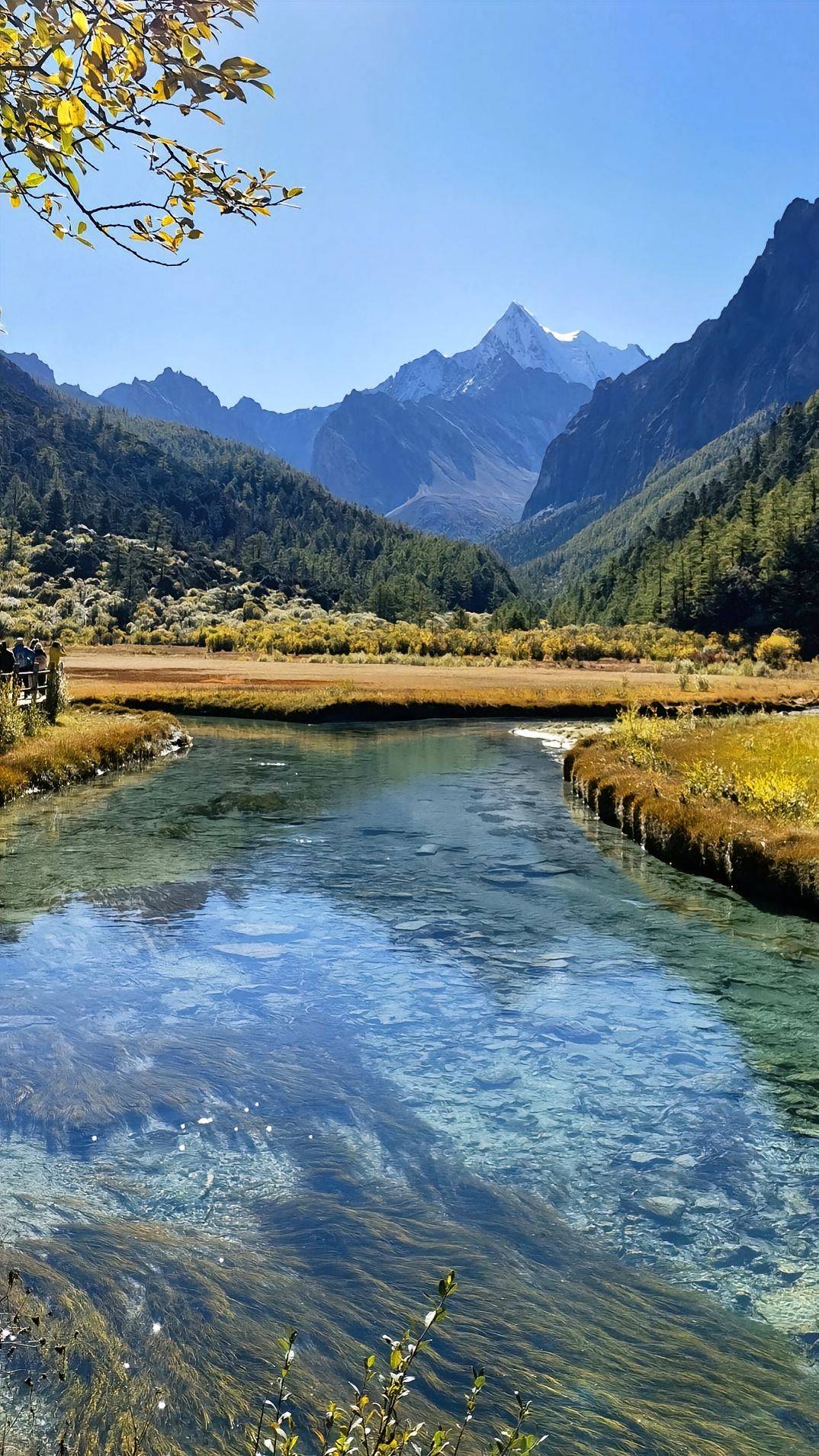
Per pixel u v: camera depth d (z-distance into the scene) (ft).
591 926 42.93
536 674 264.52
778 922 43.93
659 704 168.14
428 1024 30.91
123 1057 26.96
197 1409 13.48
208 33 10.52
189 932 39.81
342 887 49.01
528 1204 20.38
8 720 83.05
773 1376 15.31
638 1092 26.30
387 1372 14.58
